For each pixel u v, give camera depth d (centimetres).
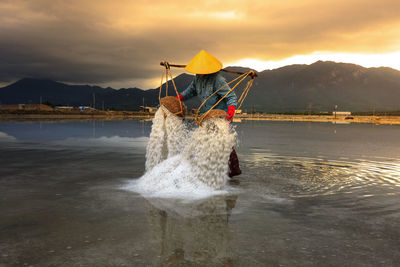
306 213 303
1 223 264
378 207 327
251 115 10812
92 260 196
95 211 300
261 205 331
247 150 867
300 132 1955
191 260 198
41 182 435
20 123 2795
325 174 516
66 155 716
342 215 298
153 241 227
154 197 359
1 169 536
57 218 278
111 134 1448
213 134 418
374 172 543
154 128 469
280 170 548
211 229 254
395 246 225
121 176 480
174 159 444
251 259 201
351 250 217
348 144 1135
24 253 206
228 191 393
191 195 370
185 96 498
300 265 193
